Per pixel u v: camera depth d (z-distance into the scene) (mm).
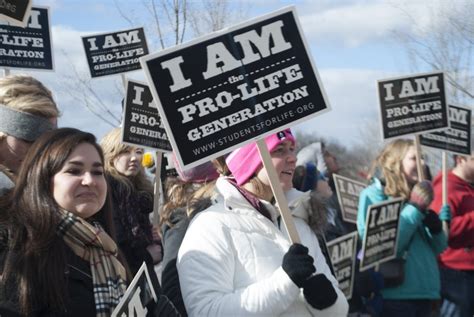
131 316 2787
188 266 3230
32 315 2627
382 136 7254
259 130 3289
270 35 3336
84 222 2803
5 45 6270
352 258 6211
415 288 6191
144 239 5395
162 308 3080
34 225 2689
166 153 6723
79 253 2793
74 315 2693
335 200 6871
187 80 3254
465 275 7105
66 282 2699
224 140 3266
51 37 6395
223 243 3262
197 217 3355
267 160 3268
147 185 5969
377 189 6445
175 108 3234
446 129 7277
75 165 2811
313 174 6117
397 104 7285
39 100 3305
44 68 6379
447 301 7156
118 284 2879
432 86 7297
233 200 3352
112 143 5863
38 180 2773
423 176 6516
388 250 6215
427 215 6254
